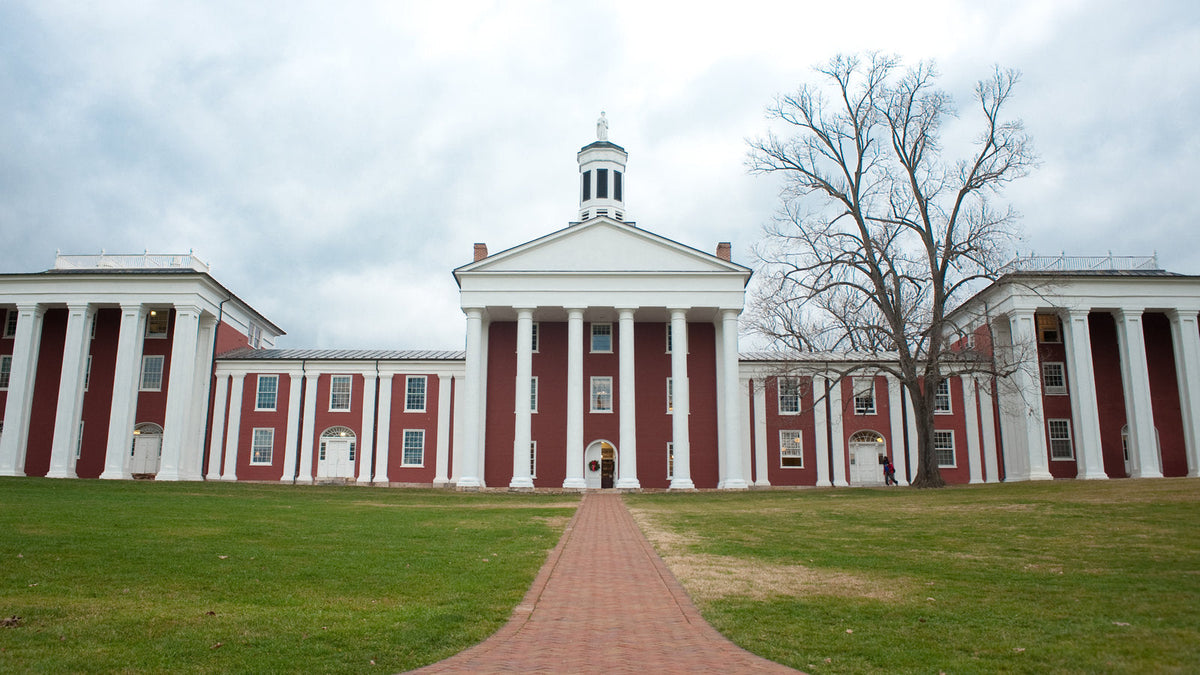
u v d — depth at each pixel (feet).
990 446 167.12
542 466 164.35
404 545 62.08
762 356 177.17
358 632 35.17
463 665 30.96
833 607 41.11
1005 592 44.32
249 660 30.91
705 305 154.51
